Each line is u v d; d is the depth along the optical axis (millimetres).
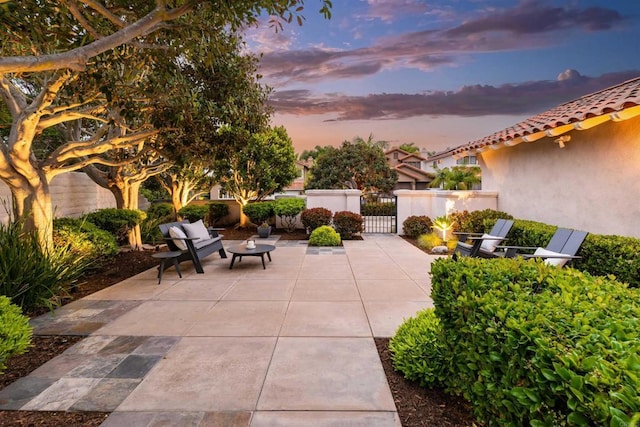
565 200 6379
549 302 1839
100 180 8844
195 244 6895
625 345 1386
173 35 4207
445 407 2410
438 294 2488
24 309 4320
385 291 5266
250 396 2562
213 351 3293
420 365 2686
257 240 10742
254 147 12375
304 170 33312
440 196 10266
